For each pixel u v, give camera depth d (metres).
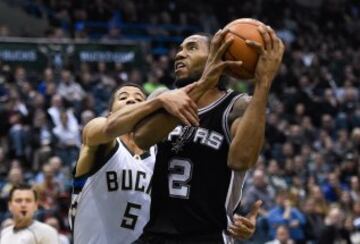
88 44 30.69
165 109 7.84
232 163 7.95
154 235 8.39
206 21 43.53
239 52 7.82
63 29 38.16
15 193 12.70
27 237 12.64
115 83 30.09
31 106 25.75
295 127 30.17
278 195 22.59
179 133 8.33
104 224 9.91
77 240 10.01
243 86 27.06
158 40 41.44
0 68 28.72
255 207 8.51
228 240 8.42
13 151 24.12
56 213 19.00
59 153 24.53
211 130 8.24
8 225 14.39
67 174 21.91
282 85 36.06
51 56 29.95
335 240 22.73
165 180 8.36
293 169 27.14
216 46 7.88
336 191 26.14
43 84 27.86
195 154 8.28
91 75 30.20
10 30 39.22
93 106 27.56
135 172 9.94
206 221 8.27
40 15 40.25
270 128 29.77
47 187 20.06
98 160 9.80
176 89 8.21
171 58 35.53
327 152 29.62
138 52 31.67
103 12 40.00
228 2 45.91
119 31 38.31
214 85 7.89
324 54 42.91
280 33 44.97
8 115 24.89
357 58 43.41
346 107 34.06
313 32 47.22
